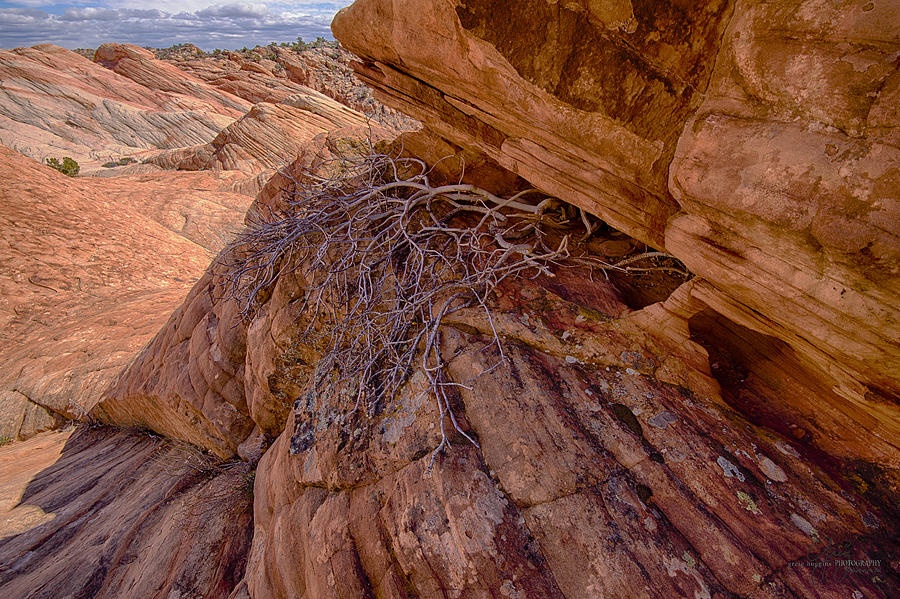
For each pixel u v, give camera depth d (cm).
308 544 286
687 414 256
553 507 224
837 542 204
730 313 240
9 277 1203
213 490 494
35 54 5784
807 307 182
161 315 1127
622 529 212
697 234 212
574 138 234
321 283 402
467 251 354
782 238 171
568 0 186
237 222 2245
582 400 265
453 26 226
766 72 156
